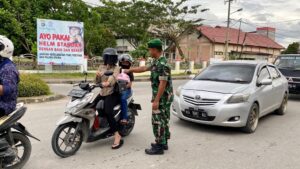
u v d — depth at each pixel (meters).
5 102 4.18
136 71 5.82
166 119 5.48
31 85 10.94
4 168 4.34
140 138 6.46
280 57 13.45
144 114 8.81
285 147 6.14
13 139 4.42
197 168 4.91
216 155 5.55
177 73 30.56
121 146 5.88
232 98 6.79
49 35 19.41
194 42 52.31
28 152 4.66
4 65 4.17
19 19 24.17
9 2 23.98
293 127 7.84
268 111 8.37
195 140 6.44
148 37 40.09
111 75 5.43
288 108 10.68
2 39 4.11
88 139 5.43
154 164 5.02
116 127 5.73
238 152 5.76
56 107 9.60
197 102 6.91
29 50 24.05
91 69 24.31
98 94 5.61
